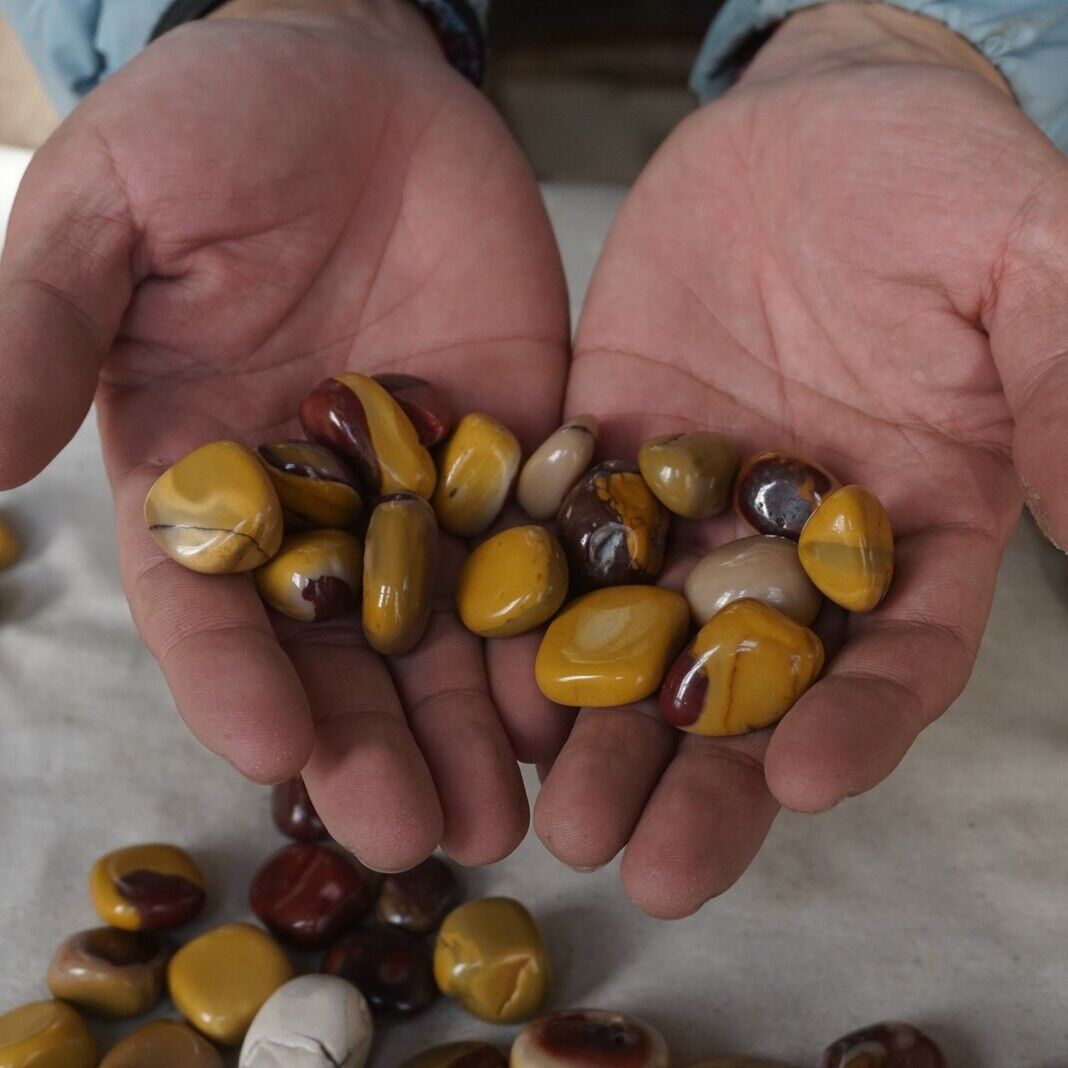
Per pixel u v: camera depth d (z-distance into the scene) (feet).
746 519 1.27
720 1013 1.28
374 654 1.21
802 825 1.38
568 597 1.27
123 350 1.33
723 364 1.40
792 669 1.13
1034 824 1.38
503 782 1.14
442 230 1.48
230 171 1.33
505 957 1.25
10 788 1.40
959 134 1.30
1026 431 1.16
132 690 1.47
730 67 1.87
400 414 1.29
